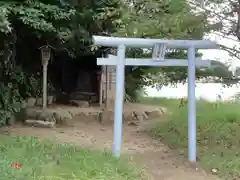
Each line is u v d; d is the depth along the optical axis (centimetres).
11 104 959
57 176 466
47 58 1071
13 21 880
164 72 838
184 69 772
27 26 924
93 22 1010
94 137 873
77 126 1002
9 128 877
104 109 1159
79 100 1287
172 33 643
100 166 520
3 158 523
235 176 547
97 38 604
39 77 1200
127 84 1406
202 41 625
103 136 898
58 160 539
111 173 498
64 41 1039
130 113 1145
